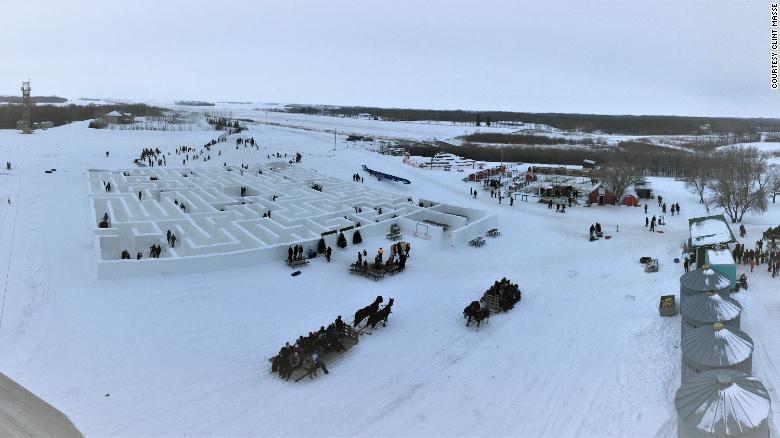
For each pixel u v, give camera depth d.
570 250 43.41
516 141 166.25
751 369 18.53
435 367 22.23
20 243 35.84
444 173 84.19
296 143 103.38
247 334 24.97
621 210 60.91
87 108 181.75
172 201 49.47
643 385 20.00
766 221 53.91
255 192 57.62
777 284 31.22
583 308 29.23
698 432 14.27
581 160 117.06
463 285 33.31
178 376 20.89
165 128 125.56
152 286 29.39
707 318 21.31
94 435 16.84
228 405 19.03
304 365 21.14
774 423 16.30
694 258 35.44
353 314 27.98
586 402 19.09
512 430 17.58
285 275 33.22
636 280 34.28
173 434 17.17
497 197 68.31
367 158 92.38
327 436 17.34
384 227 44.25
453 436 17.33
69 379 20.08
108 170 68.19
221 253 33.25
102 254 34.88
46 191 53.16
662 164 95.94
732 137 171.38
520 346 24.25
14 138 93.69
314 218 43.88
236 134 101.81
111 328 24.31
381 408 19.08
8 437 15.96
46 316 25.16
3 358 21.28
